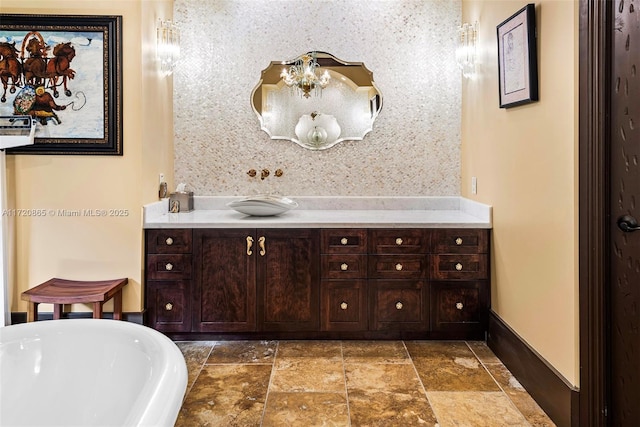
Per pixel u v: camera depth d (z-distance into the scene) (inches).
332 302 119.0
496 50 110.3
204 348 116.0
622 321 70.1
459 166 143.0
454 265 118.6
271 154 142.6
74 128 113.2
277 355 111.9
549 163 84.7
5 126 109.3
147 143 118.1
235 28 140.0
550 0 83.0
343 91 142.0
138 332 65.4
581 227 74.5
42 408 63.7
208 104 140.9
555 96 82.0
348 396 91.8
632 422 68.6
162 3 129.6
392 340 121.4
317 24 140.9
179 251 117.3
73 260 115.1
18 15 110.7
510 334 102.6
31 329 66.6
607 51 70.1
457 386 96.1
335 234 118.1
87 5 112.3
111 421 60.2
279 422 82.4
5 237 108.8
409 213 136.4
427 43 141.4
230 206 124.1
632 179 68.1
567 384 77.7
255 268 118.0
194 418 83.5
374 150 143.0
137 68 113.5
